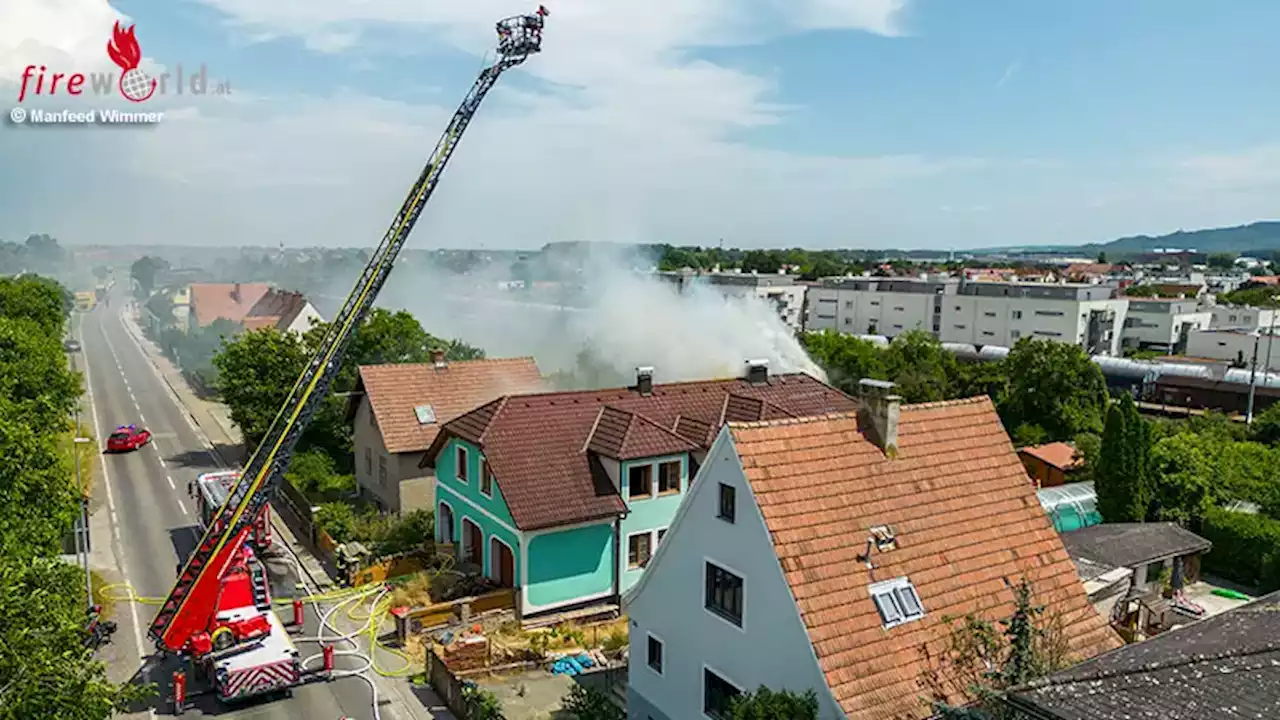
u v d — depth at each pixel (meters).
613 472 30.91
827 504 17.77
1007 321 106.25
